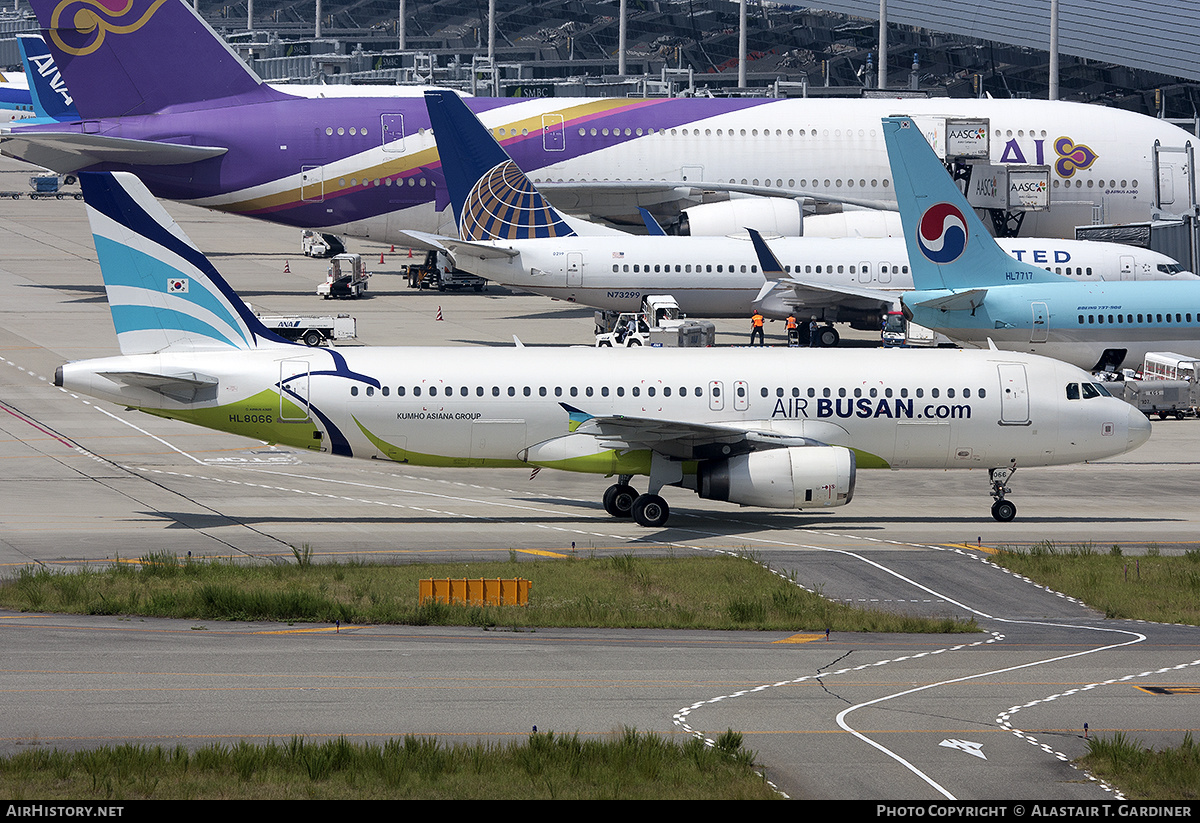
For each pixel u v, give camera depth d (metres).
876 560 149.88
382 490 189.62
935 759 86.06
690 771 82.19
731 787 79.75
